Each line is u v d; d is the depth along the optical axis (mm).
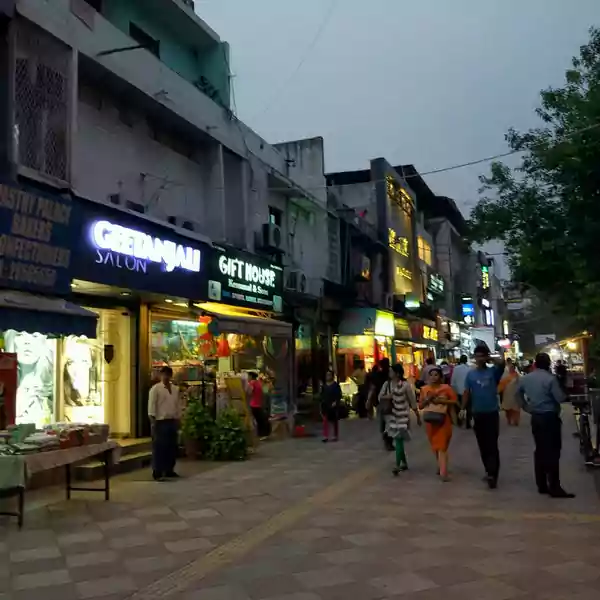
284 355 17422
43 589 5039
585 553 5758
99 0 13281
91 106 12070
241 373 14477
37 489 8930
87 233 10281
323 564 5566
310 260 21703
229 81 16906
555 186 12641
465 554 5785
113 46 11914
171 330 13844
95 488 8531
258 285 16609
